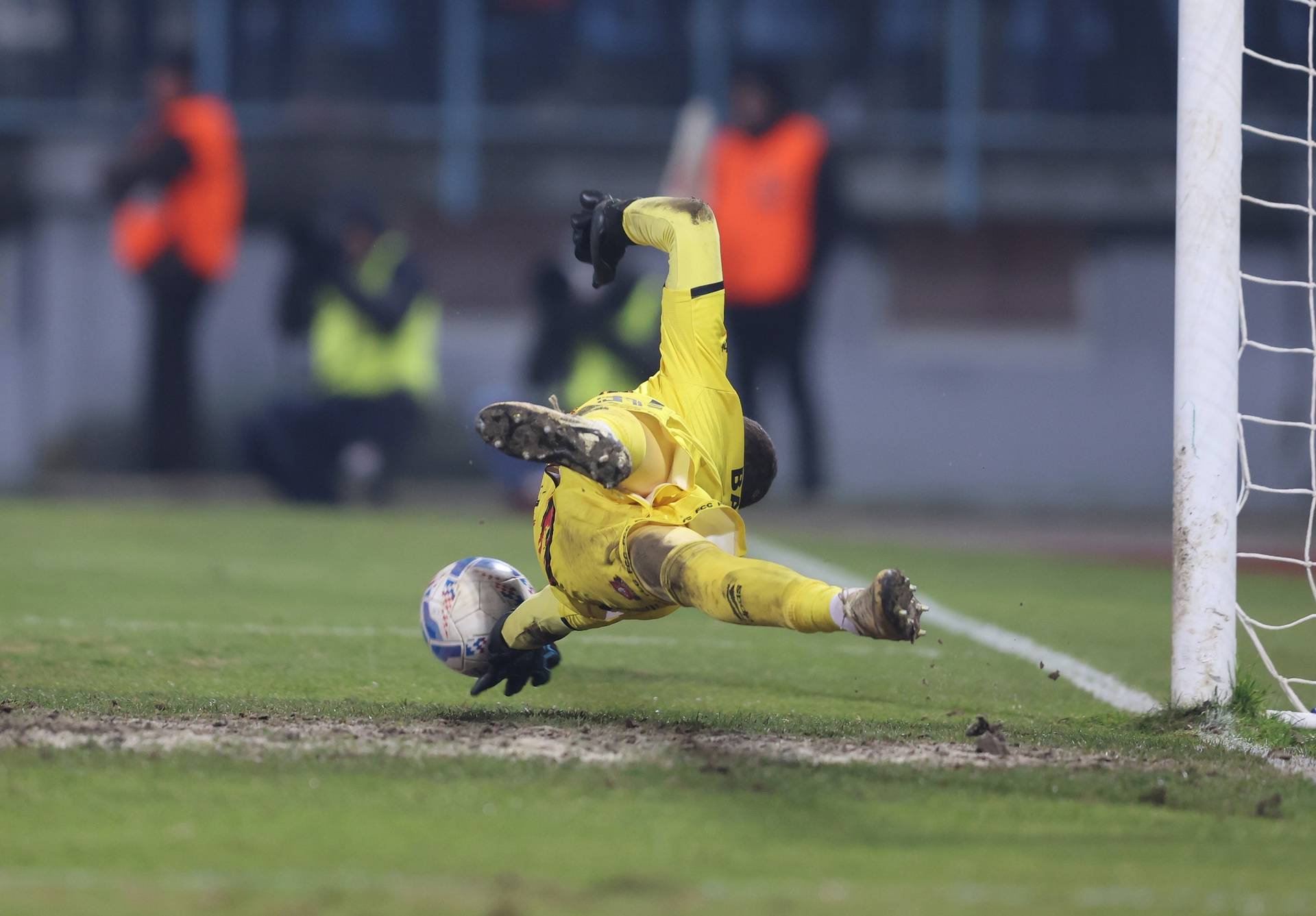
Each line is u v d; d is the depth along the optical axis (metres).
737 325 55.97
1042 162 64.25
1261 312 62.81
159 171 57.44
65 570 31.67
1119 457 64.94
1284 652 25.33
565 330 48.56
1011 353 64.94
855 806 11.98
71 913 9.01
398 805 11.58
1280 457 62.78
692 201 15.55
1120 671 21.84
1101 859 10.70
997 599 31.78
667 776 12.66
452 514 49.47
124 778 12.16
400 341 50.31
